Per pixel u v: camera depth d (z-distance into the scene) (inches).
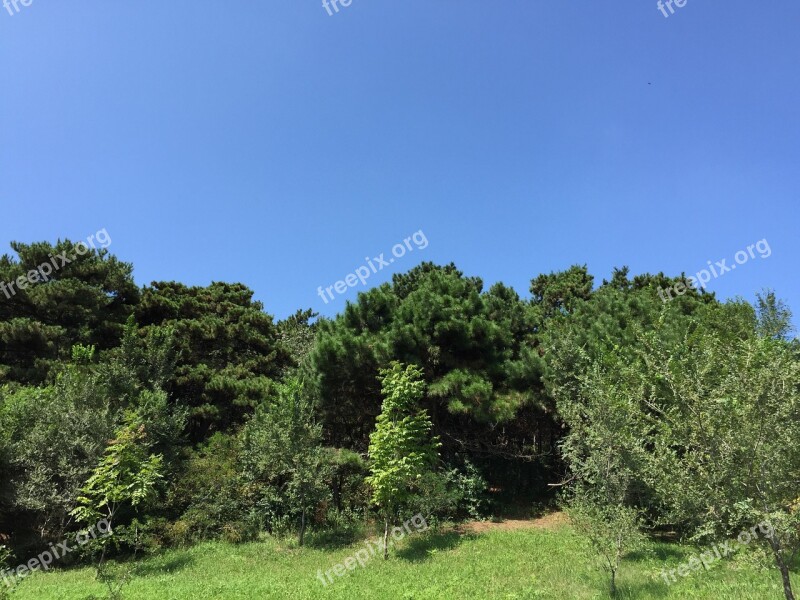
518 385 715.4
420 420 609.3
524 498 777.6
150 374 820.6
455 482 715.4
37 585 480.4
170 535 640.4
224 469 724.0
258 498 705.6
